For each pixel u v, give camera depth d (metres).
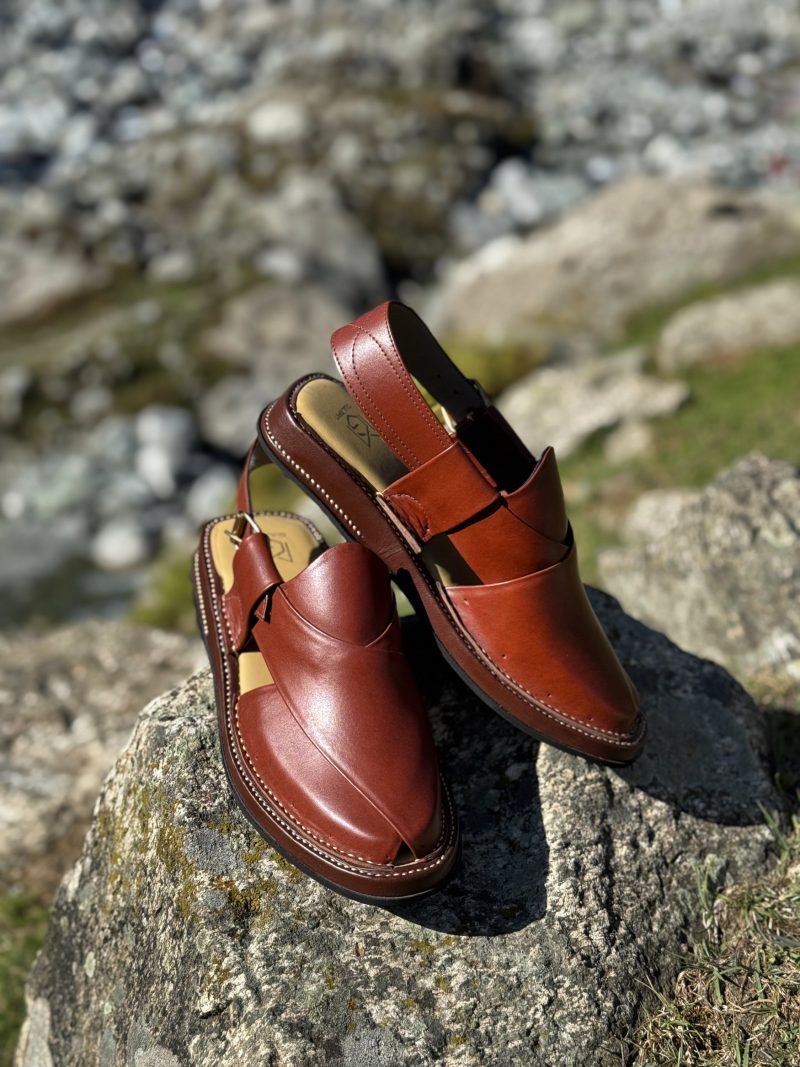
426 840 0.71
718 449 2.49
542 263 4.80
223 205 6.98
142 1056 0.74
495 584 0.78
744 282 4.44
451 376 0.87
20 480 4.72
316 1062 0.70
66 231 6.71
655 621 1.30
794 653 1.14
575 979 0.74
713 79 9.20
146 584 3.30
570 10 10.71
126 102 9.53
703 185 4.82
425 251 6.66
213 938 0.74
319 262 6.21
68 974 0.84
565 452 2.79
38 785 1.30
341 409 0.85
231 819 0.78
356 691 0.73
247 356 5.30
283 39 10.56
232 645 0.80
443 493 0.78
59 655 1.55
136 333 5.41
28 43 10.85
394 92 8.65
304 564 0.88
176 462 4.66
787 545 1.18
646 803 0.83
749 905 0.80
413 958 0.74
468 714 0.86
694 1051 0.74
